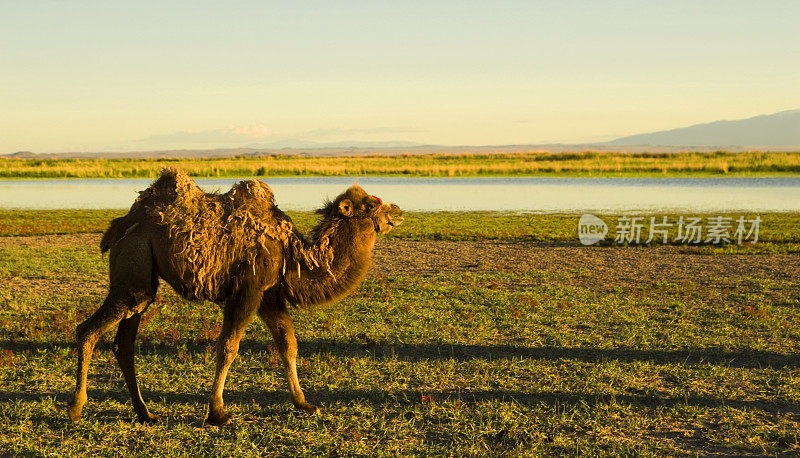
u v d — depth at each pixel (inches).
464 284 536.4
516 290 510.3
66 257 688.4
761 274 593.6
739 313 426.0
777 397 267.3
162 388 277.4
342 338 361.1
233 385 281.7
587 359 323.0
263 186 242.4
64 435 228.2
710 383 286.2
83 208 1475.1
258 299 233.0
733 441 222.5
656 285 518.0
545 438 225.0
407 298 473.4
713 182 2506.2
